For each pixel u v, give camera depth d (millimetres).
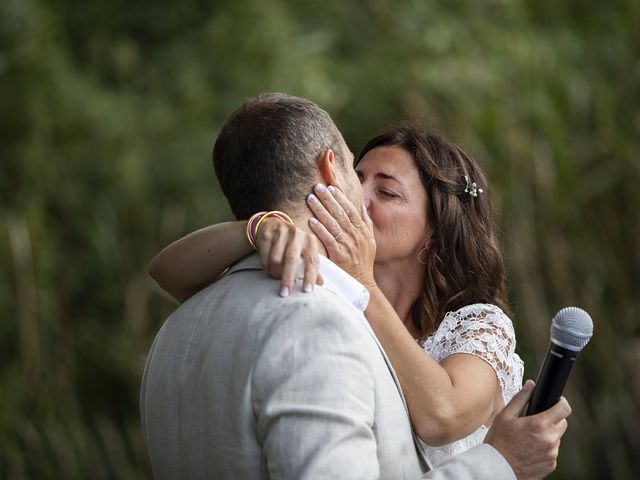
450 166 3625
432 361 2982
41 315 7652
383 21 8461
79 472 7520
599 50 8727
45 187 7848
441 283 3592
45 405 7531
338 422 2338
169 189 7969
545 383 2705
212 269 2838
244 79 7945
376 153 3635
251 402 2424
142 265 7945
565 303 8219
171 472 2637
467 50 8219
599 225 8391
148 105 8062
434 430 2906
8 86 7906
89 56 8336
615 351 8211
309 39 8102
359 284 2777
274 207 2754
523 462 2654
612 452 8094
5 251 7645
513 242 8008
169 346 2709
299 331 2434
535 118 8125
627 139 8531
